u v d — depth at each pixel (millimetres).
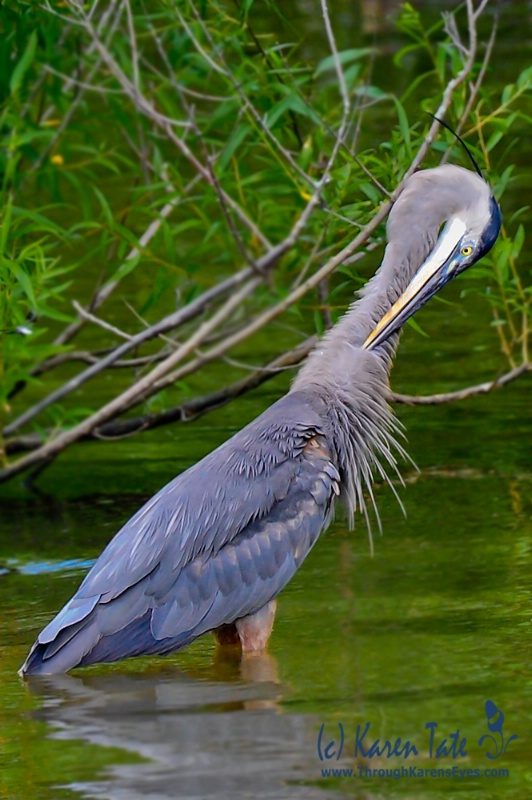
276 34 16734
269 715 7992
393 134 11664
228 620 9445
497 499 12656
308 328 17578
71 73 17672
